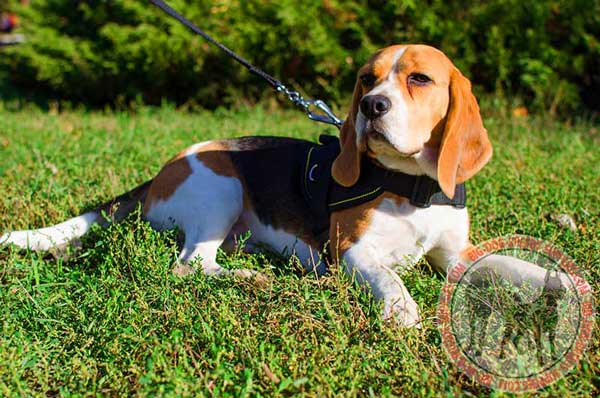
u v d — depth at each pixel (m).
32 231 1.31
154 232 1.25
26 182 1.56
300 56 2.56
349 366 0.97
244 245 1.28
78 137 2.04
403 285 1.11
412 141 1.13
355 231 1.19
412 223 1.18
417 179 1.17
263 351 0.99
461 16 2.49
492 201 1.42
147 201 1.37
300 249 1.27
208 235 1.29
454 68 1.17
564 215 1.36
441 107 1.15
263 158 1.33
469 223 1.31
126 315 1.08
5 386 0.97
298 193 1.28
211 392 0.96
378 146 1.13
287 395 0.96
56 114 2.60
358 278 1.14
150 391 0.96
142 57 2.68
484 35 2.47
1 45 4.00
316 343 1.01
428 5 2.52
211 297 1.10
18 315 1.11
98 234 1.31
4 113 2.65
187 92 2.77
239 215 1.32
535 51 2.41
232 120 2.36
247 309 1.09
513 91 2.48
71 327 1.08
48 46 2.89
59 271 1.22
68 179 1.57
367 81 1.17
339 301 1.08
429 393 0.95
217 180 1.31
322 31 2.52
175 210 1.32
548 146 1.90
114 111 2.83
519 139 1.98
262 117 2.39
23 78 3.20
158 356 0.99
